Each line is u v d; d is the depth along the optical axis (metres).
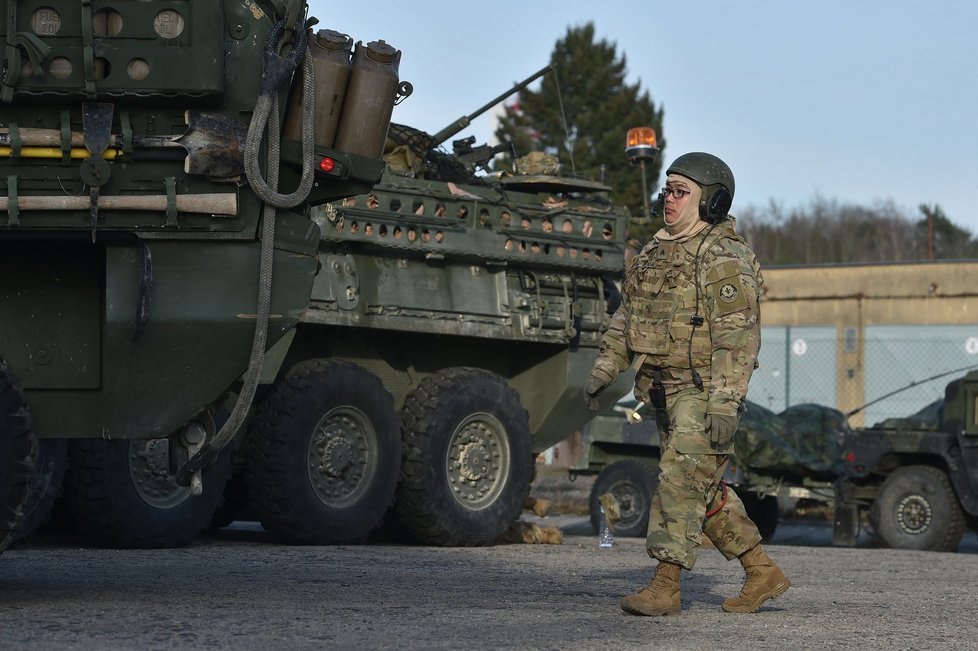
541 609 6.90
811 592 8.51
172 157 6.04
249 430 11.80
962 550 18.42
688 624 6.43
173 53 5.95
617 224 13.93
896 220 108.56
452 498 12.66
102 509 10.62
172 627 5.80
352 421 12.13
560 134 64.31
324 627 5.95
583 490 25.34
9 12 5.83
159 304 6.11
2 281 6.27
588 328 13.80
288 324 6.31
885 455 17.84
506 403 13.07
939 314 39.75
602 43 65.75
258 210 6.21
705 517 6.93
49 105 5.94
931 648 5.95
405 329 12.44
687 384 6.76
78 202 5.94
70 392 6.32
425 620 6.29
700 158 6.91
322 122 6.62
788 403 41.25
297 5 6.25
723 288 6.71
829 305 40.94
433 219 12.45
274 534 12.05
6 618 6.00
